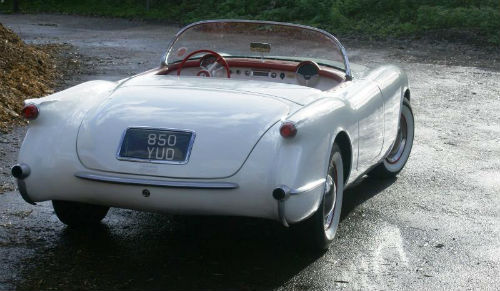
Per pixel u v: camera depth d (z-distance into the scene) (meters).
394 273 4.50
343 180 5.08
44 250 4.64
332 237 4.89
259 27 5.82
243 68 6.09
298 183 4.21
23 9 28.05
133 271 4.38
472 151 7.98
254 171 4.20
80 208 4.97
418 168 7.22
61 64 12.87
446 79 13.20
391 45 18.28
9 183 6.05
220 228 5.24
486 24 19.75
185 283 4.23
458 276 4.49
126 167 4.29
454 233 5.31
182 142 4.29
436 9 20.97
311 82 5.84
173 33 20.78
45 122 4.53
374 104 5.61
